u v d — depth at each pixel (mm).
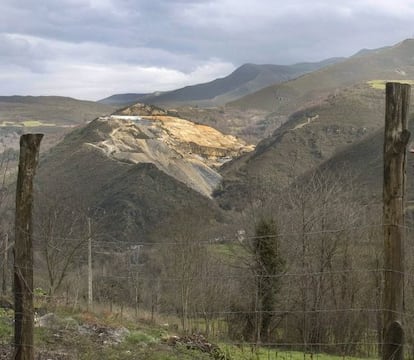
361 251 26406
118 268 32438
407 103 6465
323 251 26625
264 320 24438
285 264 26219
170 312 31375
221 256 29156
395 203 6461
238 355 15070
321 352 21719
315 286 25703
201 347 14352
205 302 27312
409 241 19672
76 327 13469
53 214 25172
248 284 25547
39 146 6840
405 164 6492
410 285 19781
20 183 6746
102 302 27359
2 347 9805
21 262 6723
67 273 26531
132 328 16391
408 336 16359
